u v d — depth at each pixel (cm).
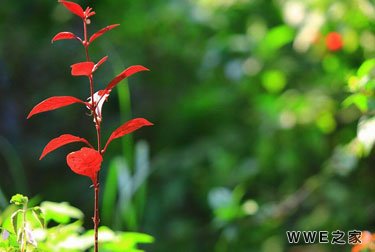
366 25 471
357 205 550
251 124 694
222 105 726
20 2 793
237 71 616
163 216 717
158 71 788
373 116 357
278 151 591
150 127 807
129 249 291
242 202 647
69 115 838
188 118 780
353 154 446
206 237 675
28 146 834
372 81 323
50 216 301
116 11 779
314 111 554
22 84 850
